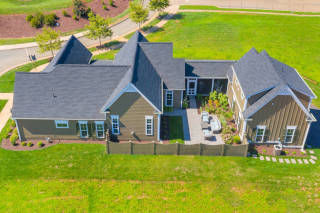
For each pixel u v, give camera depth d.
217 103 37.25
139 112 29.94
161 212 24.03
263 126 29.95
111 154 29.72
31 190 25.78
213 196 25.42
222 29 60.47
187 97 39.59
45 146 30.77
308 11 71.06
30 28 59.28
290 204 24.83
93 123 30.55
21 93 30.72
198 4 74.50
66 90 30.92
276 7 73.31
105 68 31.67
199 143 29.64
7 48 52.69
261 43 55.50
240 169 28.14
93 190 25.84
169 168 28.14
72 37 40.88
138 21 59.44
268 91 28.88
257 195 25.56
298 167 28.61
